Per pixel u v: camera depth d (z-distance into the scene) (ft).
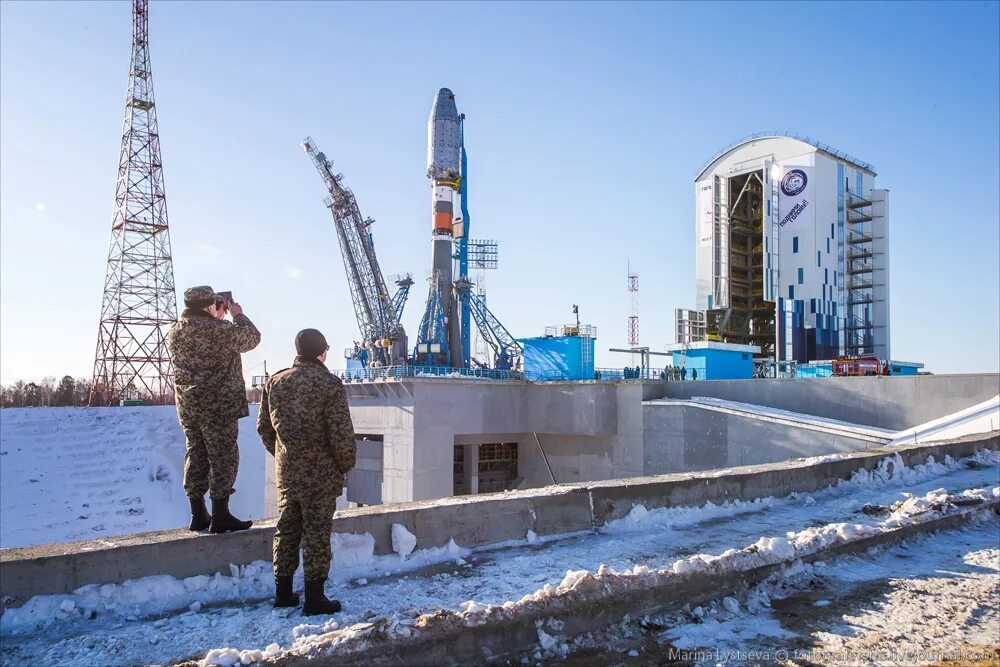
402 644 14.58
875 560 25.75
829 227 229.86
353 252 208.85
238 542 19.15
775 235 230.89
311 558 16.65
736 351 144.15
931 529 29.58
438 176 177.88
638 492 30.04
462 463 148.05
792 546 23.61
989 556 26.30
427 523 23.32
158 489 221.66
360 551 21.38
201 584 18.34
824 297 222.69
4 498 199.93
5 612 15.61
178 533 19.04
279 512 17.28
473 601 17.98
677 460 111.14
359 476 144.15
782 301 225.97
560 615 17.26
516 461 152.15
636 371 141.18
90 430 237.45
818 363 132.98
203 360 18.83
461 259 182.91
